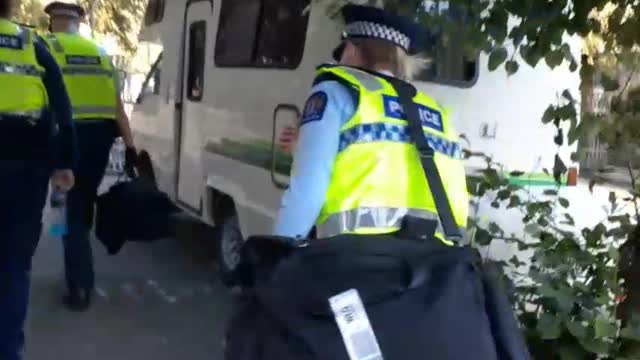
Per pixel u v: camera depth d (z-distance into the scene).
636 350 3.54
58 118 4.32
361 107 2.52
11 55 4.04
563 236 4.03
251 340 2.23
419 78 5.05
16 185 3.99
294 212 2.49
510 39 3.68
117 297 6.56
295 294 2.20
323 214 2.53
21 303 4.07
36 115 4.09
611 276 3.73
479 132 5.27
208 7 7.15
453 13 3.63
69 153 4.43
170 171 8.01
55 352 5.29
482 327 2.22
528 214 4.28
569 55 3.64
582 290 3.68
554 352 3.59
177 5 7.93
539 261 3.83
